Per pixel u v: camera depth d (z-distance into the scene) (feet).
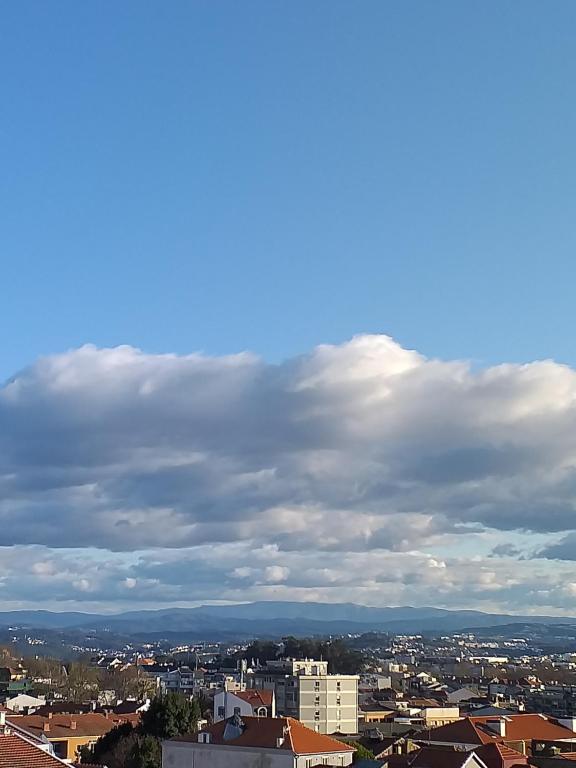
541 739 498.69
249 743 393.29
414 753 390.21
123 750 440.04
